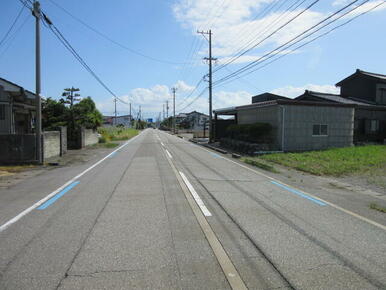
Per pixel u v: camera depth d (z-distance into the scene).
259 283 2.81
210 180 8.24
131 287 2.70
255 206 5.58
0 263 3.15
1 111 13.73
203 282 2.81
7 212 5.02
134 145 22.75
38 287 2.68
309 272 3.05
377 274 3.04
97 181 7.88
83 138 19.69
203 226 4.38
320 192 7.07
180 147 20.98
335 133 17.31
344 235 4.15
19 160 11.45
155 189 6.90
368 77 24.39
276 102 15.95
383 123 21.81
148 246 3.62
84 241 3.76
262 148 15.90
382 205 5.96
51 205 5.46
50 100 22.17
